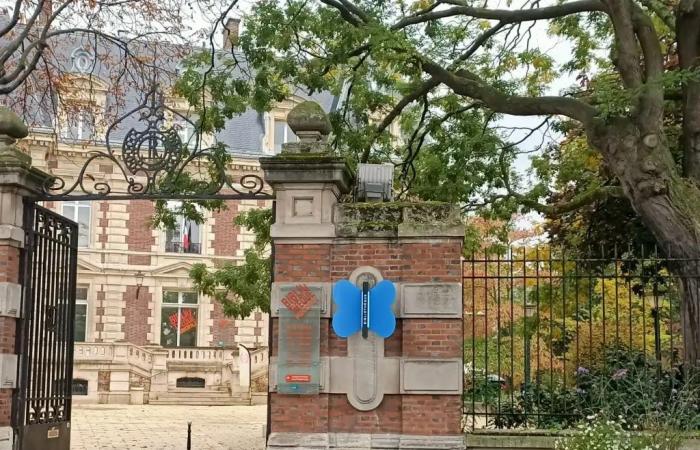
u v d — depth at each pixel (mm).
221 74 15305
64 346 11375
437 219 9641
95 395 32625
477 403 12547
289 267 9742
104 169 35781
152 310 36906
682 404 9453
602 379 9961
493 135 15930
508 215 16141
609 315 16844
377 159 16391
